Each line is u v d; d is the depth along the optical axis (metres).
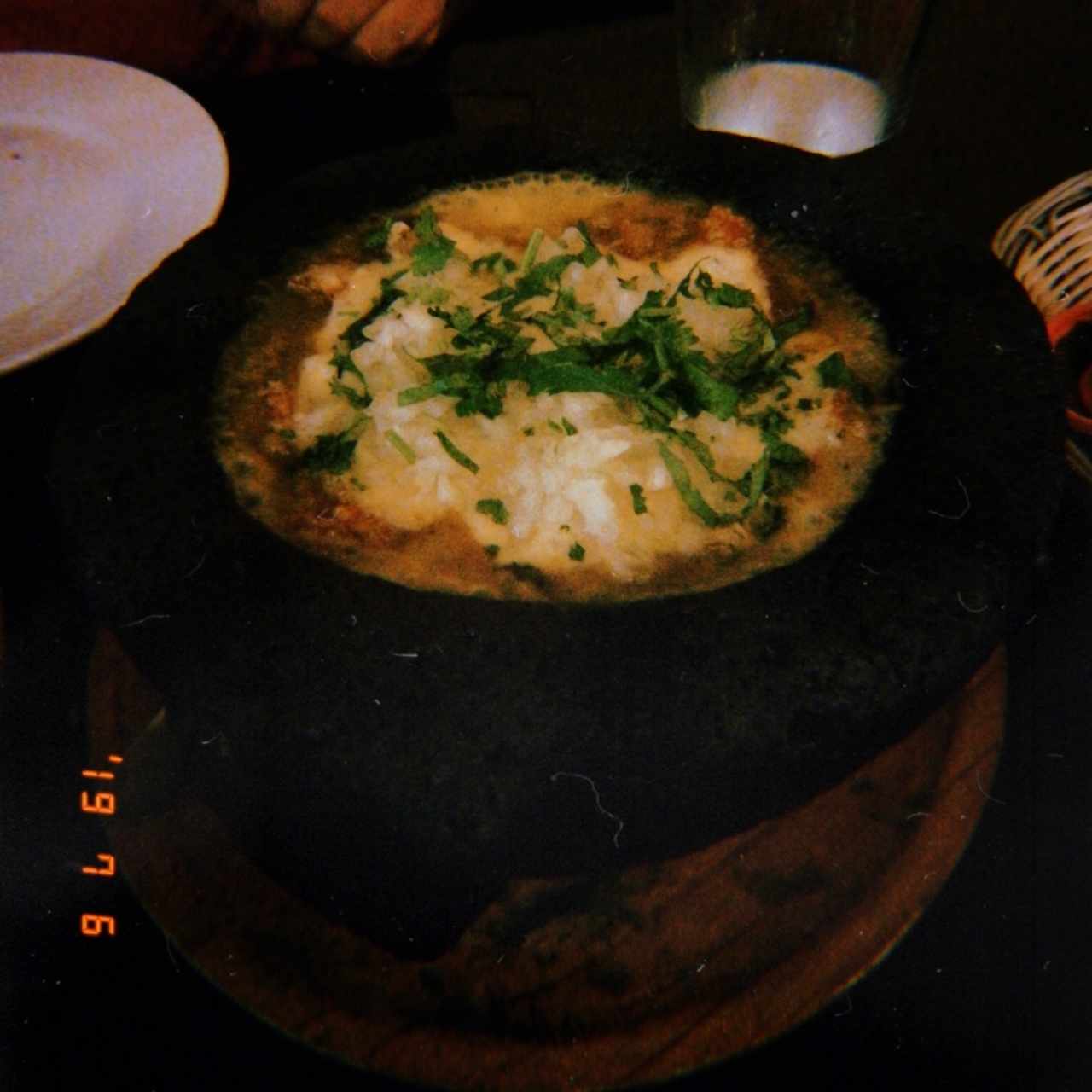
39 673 0.29
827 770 0.20
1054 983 0.26
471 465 0.24
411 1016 0.24
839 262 0.26
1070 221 0.38
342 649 0.20
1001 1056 0.25
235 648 0.20
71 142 0.34
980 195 0.40
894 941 0.25
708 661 0.20
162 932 0.25
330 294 0.27
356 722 0.19
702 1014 0.24
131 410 0.23
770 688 0.19
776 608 0.21
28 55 0.36
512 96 0.40
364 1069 0.24
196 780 0.22
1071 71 0.45
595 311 0.27
